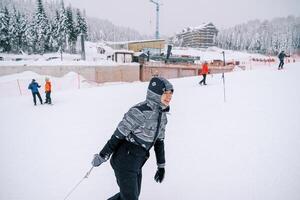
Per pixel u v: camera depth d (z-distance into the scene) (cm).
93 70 4012
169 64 4900
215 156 478
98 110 1080
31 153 561
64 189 383
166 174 413
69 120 915
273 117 751
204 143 551
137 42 6919
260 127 653
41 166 479
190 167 435
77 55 6881
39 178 426
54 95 1831
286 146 512
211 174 407
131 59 5162
